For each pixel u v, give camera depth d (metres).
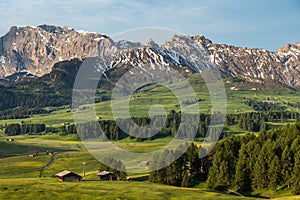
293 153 111.12
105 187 96.69
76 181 109.56
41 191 88.06
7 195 84.00
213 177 117.88
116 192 89.50
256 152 118.00
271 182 110.00
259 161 113.19
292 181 106.50
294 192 104.50
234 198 87.06
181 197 87.06
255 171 113.62
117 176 118.19
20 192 87.06
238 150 126.69
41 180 109.75
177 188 101.50
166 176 117.94
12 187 92.81
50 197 83.19
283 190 108.94
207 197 87.75
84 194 86.12
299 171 104.94
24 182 103.12
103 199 81.94
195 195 90.25
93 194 86.25
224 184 118.56
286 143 118.44
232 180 118.88
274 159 110.44
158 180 117.50
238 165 116.38
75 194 86.12
